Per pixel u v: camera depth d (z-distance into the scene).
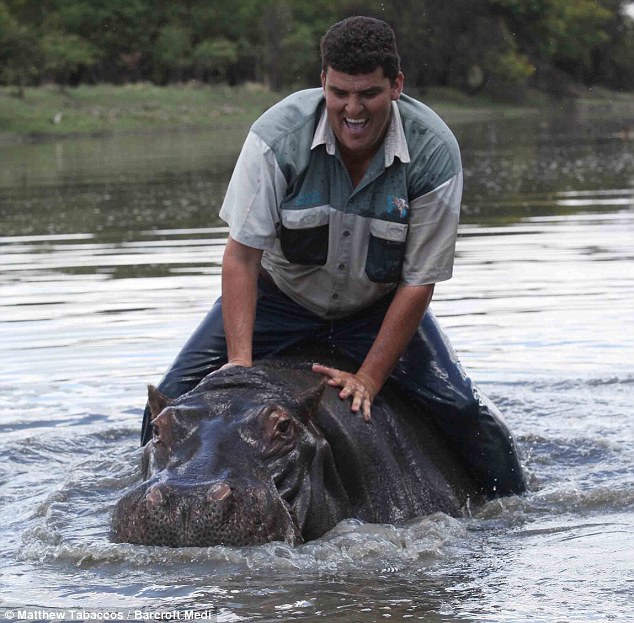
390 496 7.63
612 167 33.44
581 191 26.81
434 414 8.17
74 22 93.12
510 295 15.02
